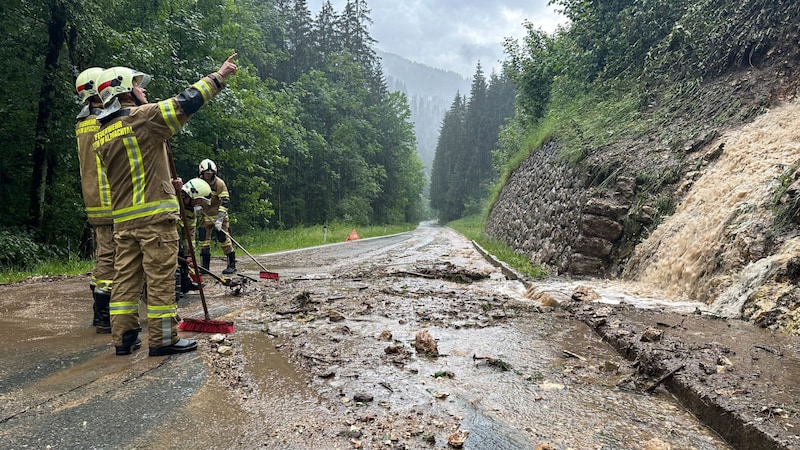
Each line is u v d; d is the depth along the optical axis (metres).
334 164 39.12
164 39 13.33
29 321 4.89
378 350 3.89
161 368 3.41
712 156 7.13
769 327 4.17
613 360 3.71
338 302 5.97
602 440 2.44
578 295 5.70
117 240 3.64
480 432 2.50
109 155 3.51
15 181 12.34
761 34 8.29
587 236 7.97
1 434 2.39
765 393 2.74
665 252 6.52
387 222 53.25
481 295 6.56
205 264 8.12
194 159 16.97
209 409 2.72
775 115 6.98
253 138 19.03
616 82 12.71
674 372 3.13
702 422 2.68
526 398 2.97
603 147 10.05
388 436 2.43
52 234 12.30
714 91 8.82
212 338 4.19
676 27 10.39
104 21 12.20
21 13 10.77
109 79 3.49
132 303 3.71
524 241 13.81
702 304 5.24
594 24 14.48
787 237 4.77
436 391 3.04
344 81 39.97
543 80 20.64
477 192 71.25
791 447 2.13
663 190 7.56
